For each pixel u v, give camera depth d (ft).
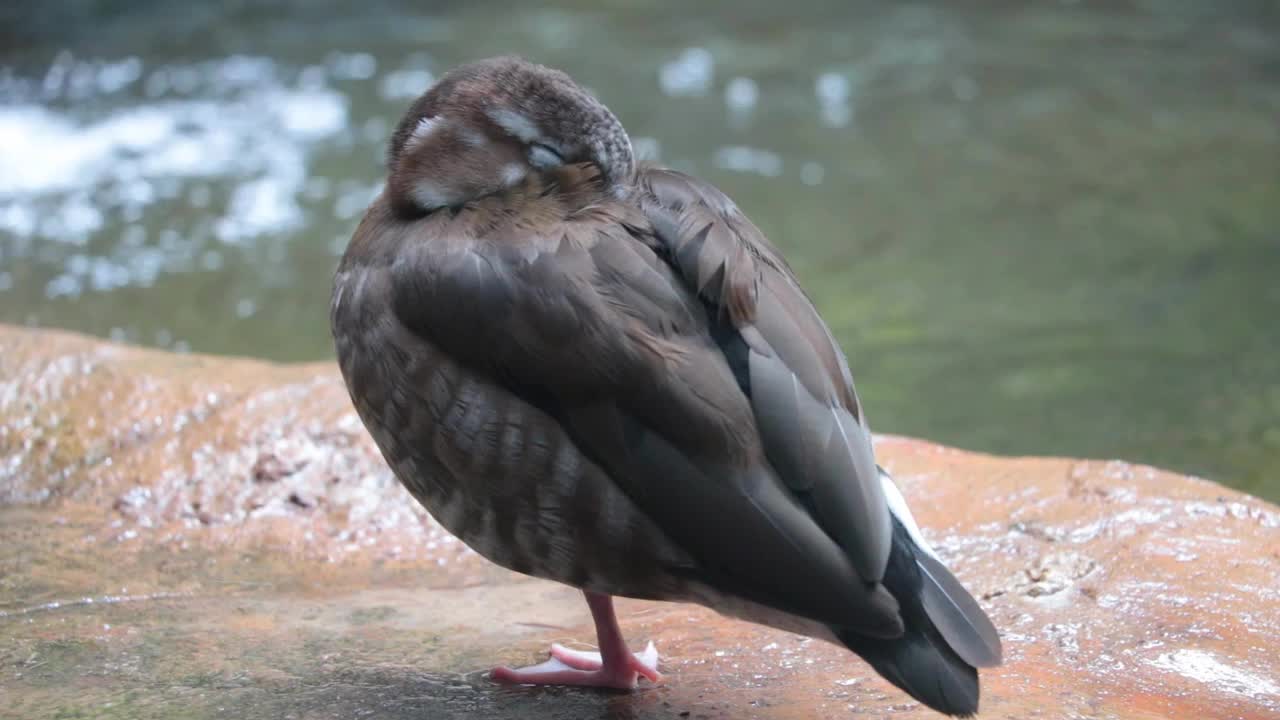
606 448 17.83
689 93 68.18
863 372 44.75
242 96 66.23
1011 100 69.41
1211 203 58.39
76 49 71.51
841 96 69.00
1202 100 69.97
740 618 18.61
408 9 79.92
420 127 20.72
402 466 19.75
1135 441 40.01
